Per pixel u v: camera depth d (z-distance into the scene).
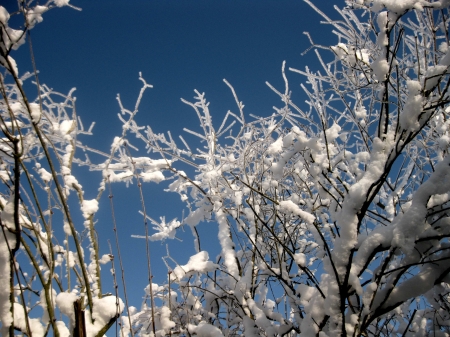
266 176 4.39
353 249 2.39
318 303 2.56
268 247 4.12
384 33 2.66
